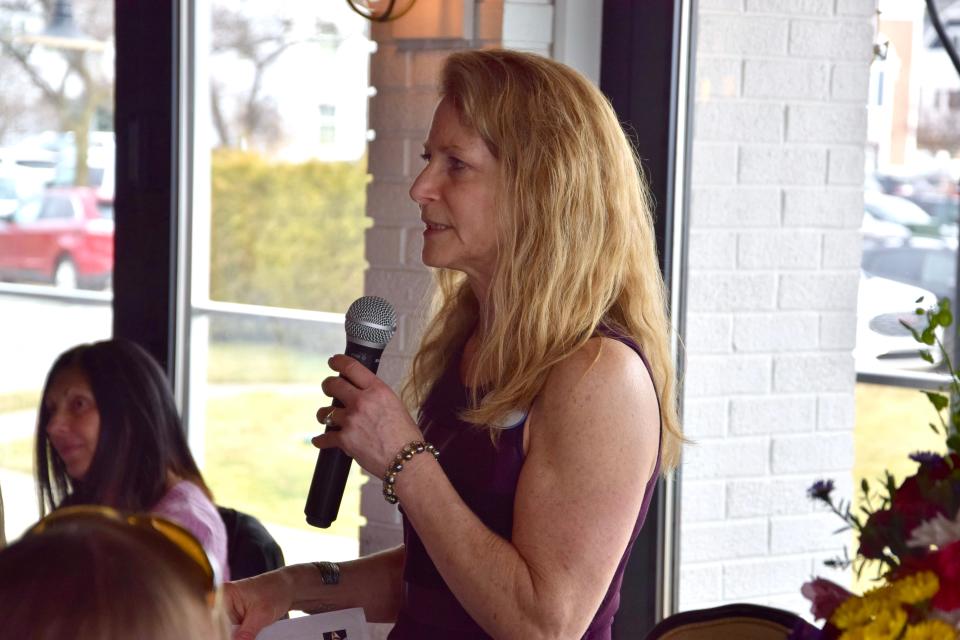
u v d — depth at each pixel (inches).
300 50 233.0
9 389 284.4
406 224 220.4
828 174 213.2
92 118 264.1
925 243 212.5
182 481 172.2
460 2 205.5
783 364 215.0
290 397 241.0
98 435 169.3
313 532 233.8
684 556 212.1
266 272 241.1
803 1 209.0
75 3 260.4
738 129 208.4
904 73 208.5
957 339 208.7
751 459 214.7
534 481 97.7
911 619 66.3
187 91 247.0
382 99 221.9
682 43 200.1
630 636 207.9
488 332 108.7
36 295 280.2
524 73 104.4
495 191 102.7
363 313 112.6
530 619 94.6
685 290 207.5
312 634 113.7
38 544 46.8
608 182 103.4
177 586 46.7
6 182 276.4
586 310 100.7
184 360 251.6
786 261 213.6
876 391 214.8
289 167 236.7
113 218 256.1
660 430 101.9
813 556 217.8
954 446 74.7
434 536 98.3
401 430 100.6
